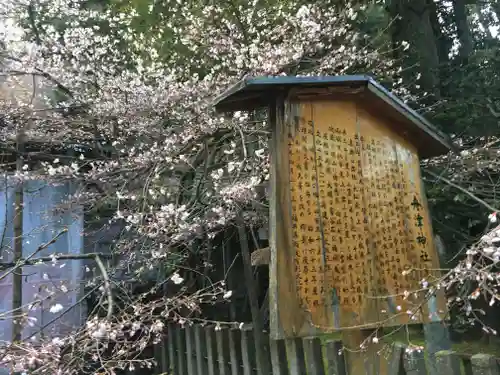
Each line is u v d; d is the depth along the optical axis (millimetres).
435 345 4461
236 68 8469
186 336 6797
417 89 8859
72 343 4008
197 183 7336
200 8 9555
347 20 9078
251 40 9039
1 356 3812
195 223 6613
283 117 3383
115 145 8133
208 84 7906
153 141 8156
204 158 7508
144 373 7922
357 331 3781
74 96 7785
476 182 6645
